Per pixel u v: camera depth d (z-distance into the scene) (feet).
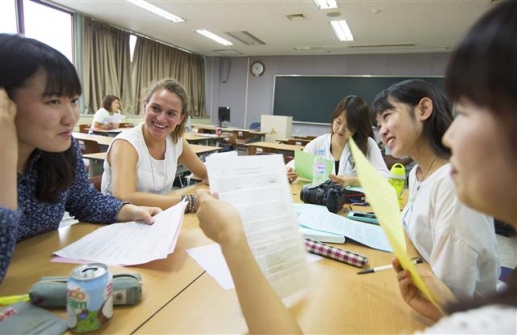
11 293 2.06
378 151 7.29
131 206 3.51
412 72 25.54
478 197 1.03
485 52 0.92
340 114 7.28
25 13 16.87
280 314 1.47
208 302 2.09
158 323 1.85
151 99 5.08
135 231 3.12
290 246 2.18
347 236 3.35
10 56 2.28
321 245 2.97
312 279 2.41
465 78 0.98
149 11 18.72
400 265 2.13
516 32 0.88
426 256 3.08
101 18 20.40
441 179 2.80
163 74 26.48
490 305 0.99
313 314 2.03
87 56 20.13
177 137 5.70
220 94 32.04
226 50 28.53
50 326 1.69
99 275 1.74
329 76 27.71
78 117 2.75
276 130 24.02
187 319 1.90
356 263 2.77
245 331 1.81
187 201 4.05
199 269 2.53
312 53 27.96
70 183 3.23
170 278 2.38
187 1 16.89
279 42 24.50
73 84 2.56
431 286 2.20
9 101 2.29
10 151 2.22
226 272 2.48
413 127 3.18
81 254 2.64
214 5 17.29
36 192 3.04
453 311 1.14
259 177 2.16
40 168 3.00
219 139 17.95
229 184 2.03
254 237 2.00
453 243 2.52
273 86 30.04
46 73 2.37
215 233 1.60
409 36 20.83
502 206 1.01
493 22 0.94
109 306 1.79
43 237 3.06
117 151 4.86
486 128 0.96
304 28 20.43
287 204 2.24
